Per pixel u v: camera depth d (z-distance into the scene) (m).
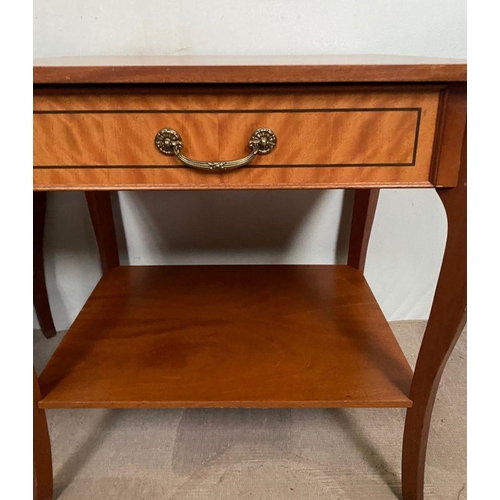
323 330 0.86
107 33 0.94
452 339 0.64
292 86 0.55
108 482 0.79
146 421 0.93
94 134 0.58
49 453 0.73
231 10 0.93
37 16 0.92
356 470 0.81
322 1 0.93
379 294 1.19
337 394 0.70
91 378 0.73
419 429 0.70
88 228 1.11
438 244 1.14
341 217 1.10
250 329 0.86
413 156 0.60
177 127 0.58
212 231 1.11
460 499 0.76
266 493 0.77
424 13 0.95
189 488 0.78
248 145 0.58
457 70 0.53
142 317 0.89
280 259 1.14
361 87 0.56
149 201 1.08
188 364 0.77
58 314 1.18
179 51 0.95
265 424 0.92
